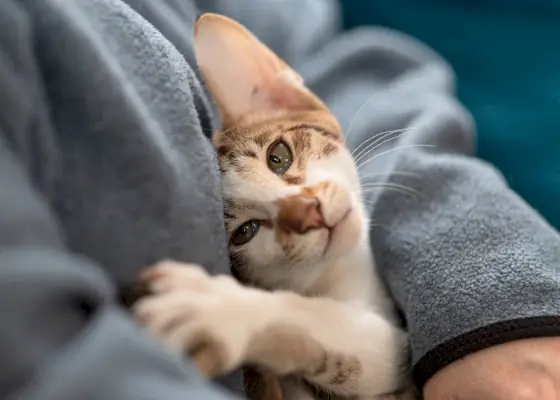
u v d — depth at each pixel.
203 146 0.80
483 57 1.88
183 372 0.50
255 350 0.75
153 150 0.68
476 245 0.94
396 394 0.94
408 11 2.02
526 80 1.81
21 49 0.59
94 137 0.65
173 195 0.70
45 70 0.64
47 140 0.60
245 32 1.15
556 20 1.92
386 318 1.01
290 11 1.82
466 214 0.99
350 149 1.37
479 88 1.82
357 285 1.06
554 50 1.85
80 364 0.45
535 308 0.84
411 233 1.02
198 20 1.08
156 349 0.50
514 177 1.62
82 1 0.75
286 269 1.01
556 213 1.55
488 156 1.67
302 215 0.98
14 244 0.49
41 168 0.60
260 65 1.18
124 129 0.66
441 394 0.86
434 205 1.04
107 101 0.65
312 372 0.86
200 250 0.74
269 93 1.20
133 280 0.66
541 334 0.83
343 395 0.92
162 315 0.63
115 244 0.65
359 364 0.89
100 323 0.49
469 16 1.97
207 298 0.68
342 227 1.01
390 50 1.81
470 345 0.84
